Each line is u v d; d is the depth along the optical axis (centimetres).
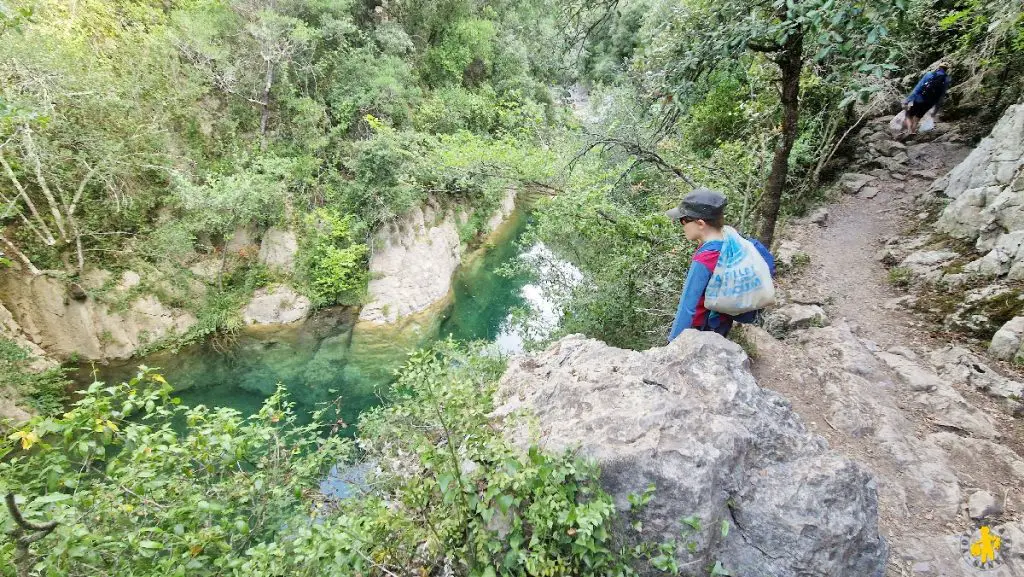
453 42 2139
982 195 780
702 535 222
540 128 1484
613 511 216
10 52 1031
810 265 860
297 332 1501
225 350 1417
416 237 1736
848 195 1098
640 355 312
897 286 762
